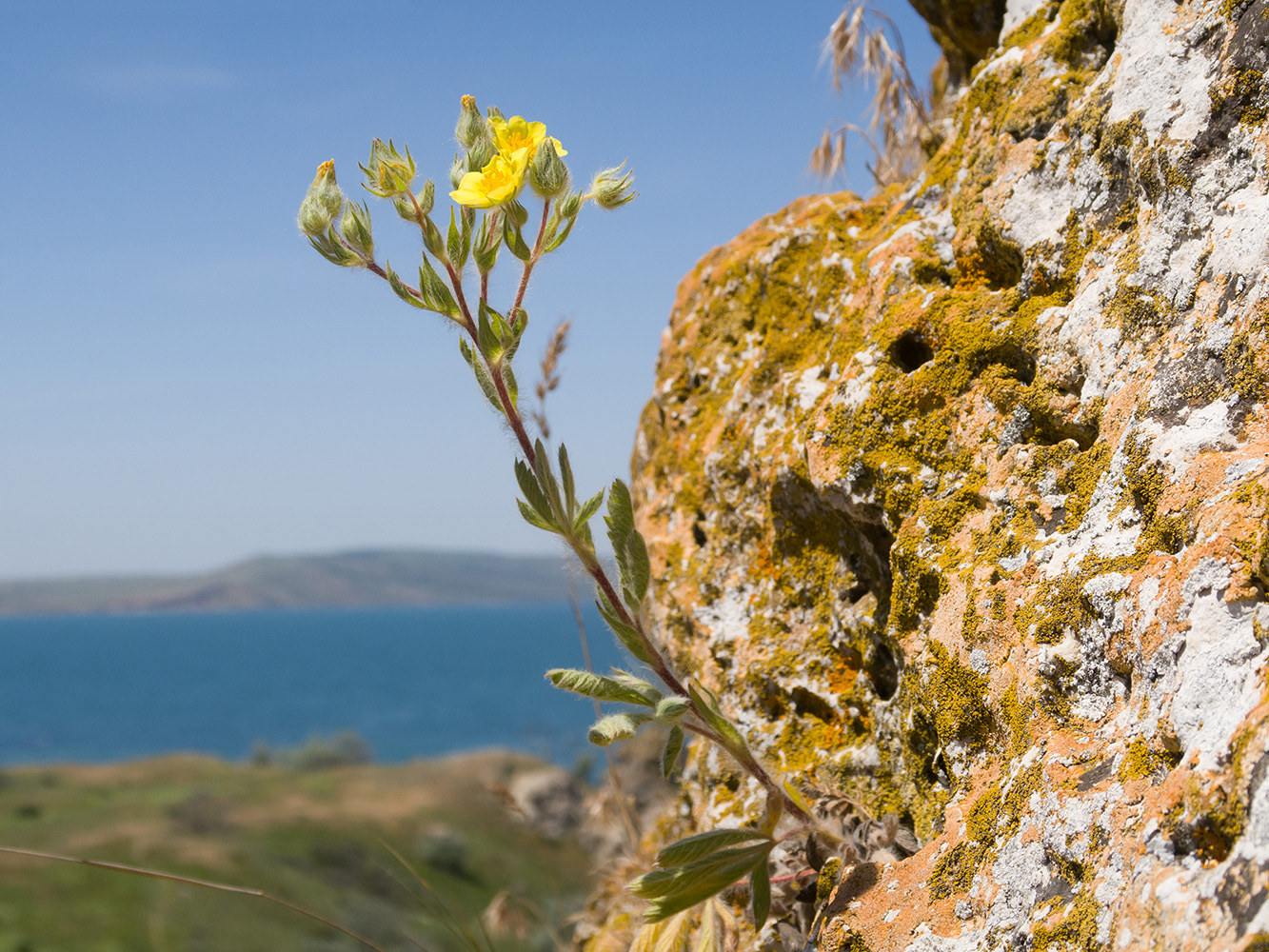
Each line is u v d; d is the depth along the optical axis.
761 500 2.55
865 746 2.09
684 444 3.04
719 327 3.06
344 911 21.48
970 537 1.73
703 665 2.56
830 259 2.61
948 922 1.37
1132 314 1.56
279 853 26.16
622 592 1.50
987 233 1.98
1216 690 1.08
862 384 2.04
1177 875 1.00
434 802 30.50
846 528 2.23
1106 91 1.79
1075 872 1.21
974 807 1.45
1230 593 1.12
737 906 2.02
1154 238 1.56
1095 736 1.33
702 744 2.57
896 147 3.62
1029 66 2.08
